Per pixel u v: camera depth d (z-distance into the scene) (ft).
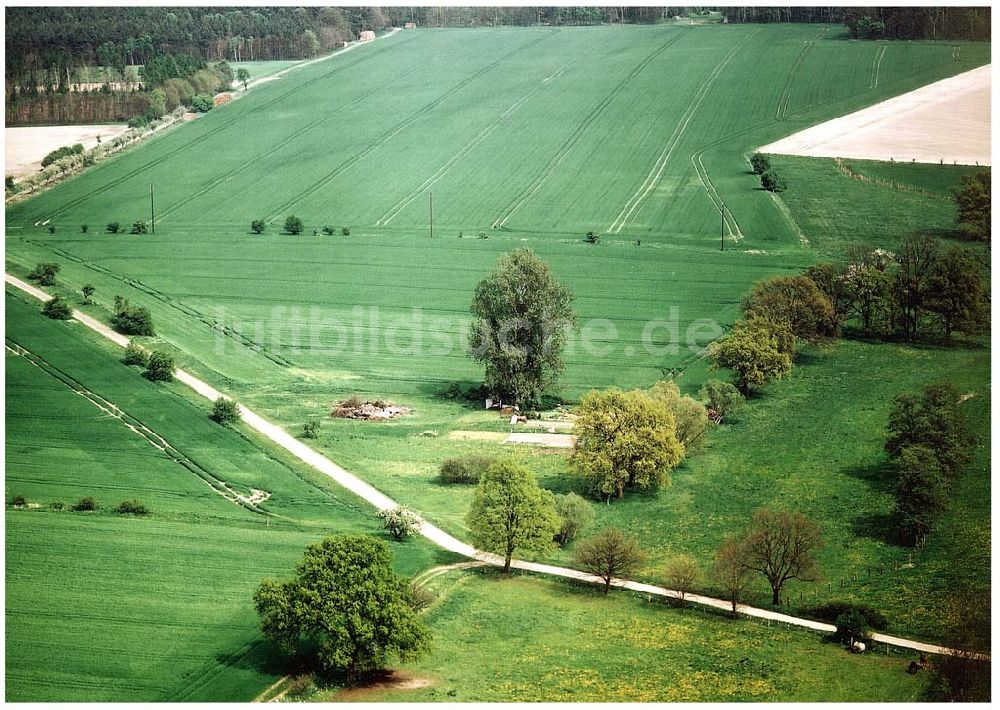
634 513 380.58
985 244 572.10
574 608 325.21
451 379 495.82
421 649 289.53
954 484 390.63
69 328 526.57
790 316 499.51
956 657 301.22
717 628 317.01
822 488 391.86
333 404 466.70
